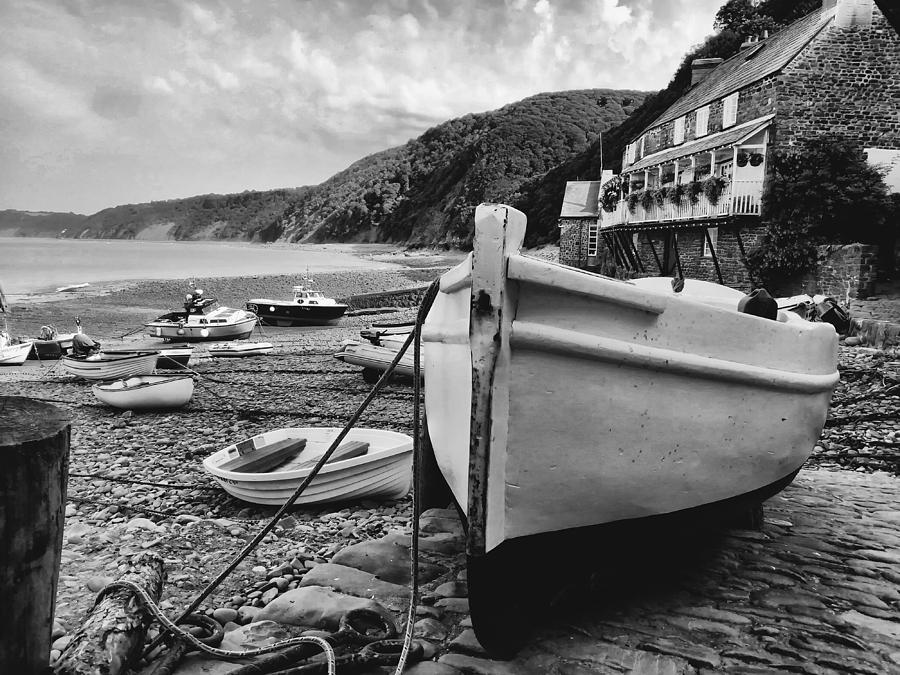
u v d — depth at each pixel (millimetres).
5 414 2773
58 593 4465
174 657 3279
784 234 21641
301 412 12023
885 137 22234
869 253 19188
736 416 3717
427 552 4578
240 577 4793
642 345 3299
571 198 43625
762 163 22422
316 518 6379
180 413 12484
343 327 30859
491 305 3023
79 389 15969
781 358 3902
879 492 6012
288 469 6980
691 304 3453
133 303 40781
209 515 6660
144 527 6047
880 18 21859
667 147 31375
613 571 3891
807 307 16688
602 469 3348
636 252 32969
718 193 22938
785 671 3053
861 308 18078
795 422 4062
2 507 2451
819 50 21984
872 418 9406
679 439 3529
